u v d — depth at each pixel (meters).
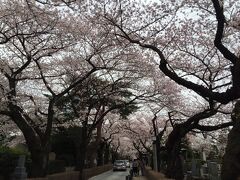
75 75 22.06
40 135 17.75
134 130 44.56
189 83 10.69
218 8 9.96
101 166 45.00
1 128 23.02
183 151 39.56
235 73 9.10
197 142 41.09
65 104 25.14
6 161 20.50
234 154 7.82
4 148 23.42
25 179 14.62
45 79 20.25
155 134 28.89
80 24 17.53
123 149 80.94
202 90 10.45
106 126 44.78
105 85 24.06
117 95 24.84
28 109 21.86
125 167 53.41
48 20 15.95
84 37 18.28
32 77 19.27
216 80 14.99
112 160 79.88
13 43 17.50
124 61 20.41
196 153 46.00
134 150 74.75
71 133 34.81
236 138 7.96
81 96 24.67
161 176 16.78
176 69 16.22
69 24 17.06
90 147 37.16
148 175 24.70
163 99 23.91
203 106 22.62
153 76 22.12
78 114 24.08
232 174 7.73
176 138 16.27
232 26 12.27
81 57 20.66
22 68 16.84
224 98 9.95
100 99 24.58
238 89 9.35
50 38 17.41
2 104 16.30
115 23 13.11
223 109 19.80
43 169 16.48
